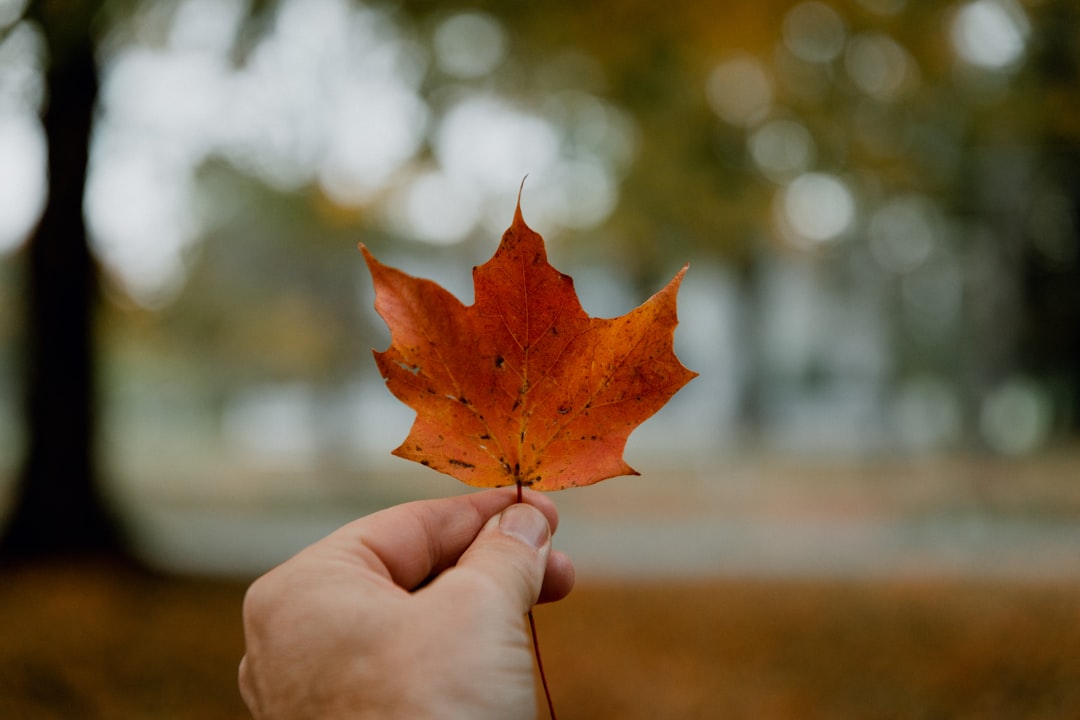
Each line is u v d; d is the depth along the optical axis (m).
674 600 8.30
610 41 8.53
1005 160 17.30
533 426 1.36
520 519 1.51
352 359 24.53
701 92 11.01
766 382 29.14
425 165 9.86
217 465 30.22
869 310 30.77
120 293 12.09
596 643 6.64
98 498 9.59
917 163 12.03
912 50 9.36
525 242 1.34
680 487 20.34
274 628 1.37
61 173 9.25
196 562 9.95
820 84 10.44
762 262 27.12
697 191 14.01
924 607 7.63
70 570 8.66
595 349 1.35
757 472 22.50
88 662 5.80
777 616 7.46
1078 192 20.41
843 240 24.19
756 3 8.23
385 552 1.53
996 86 11.00
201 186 13.65
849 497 17.61
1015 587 8.49
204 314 24.83
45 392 9.41
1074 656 5.70
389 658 1.29
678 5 8.12
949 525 13.80
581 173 17.09
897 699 5.20
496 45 8.70
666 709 5.16
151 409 39.34
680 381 1.33
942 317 27.95
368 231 20.47
